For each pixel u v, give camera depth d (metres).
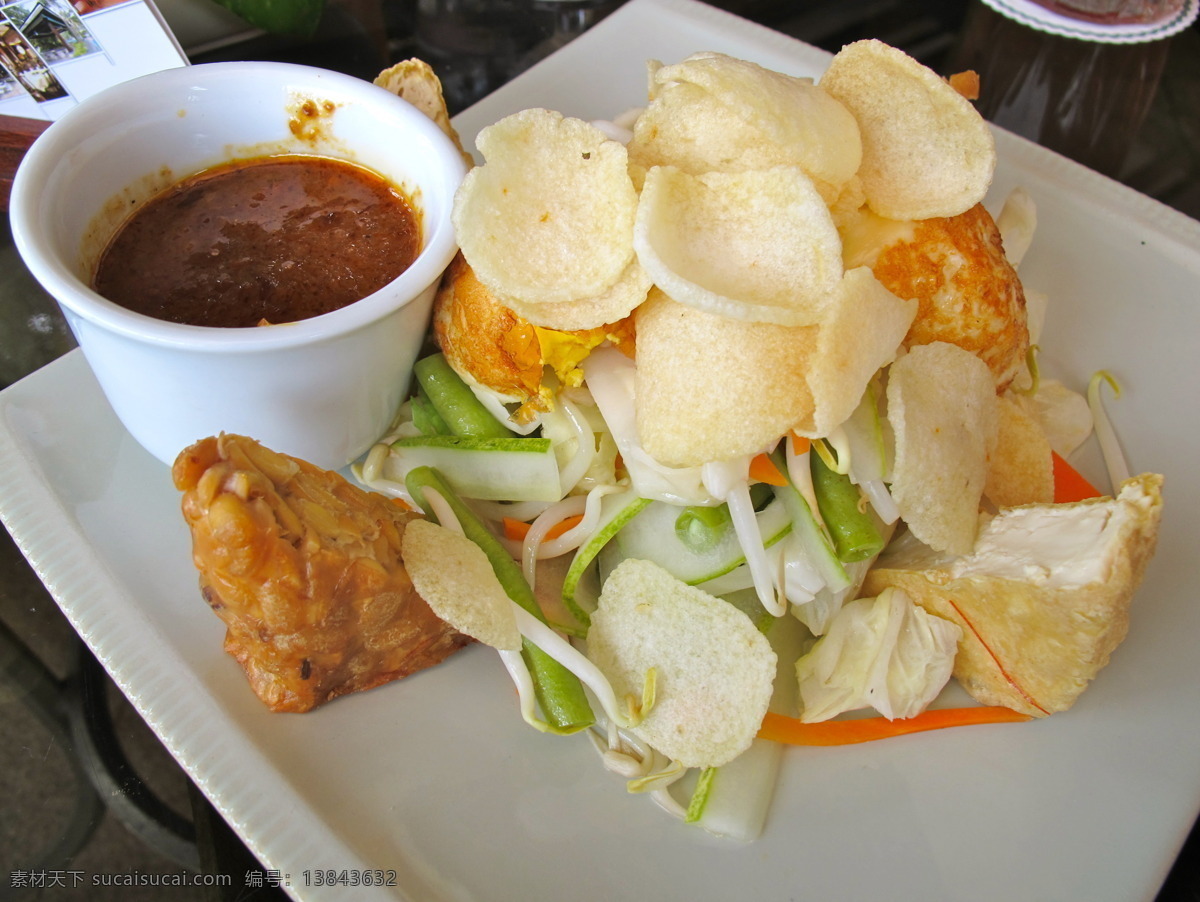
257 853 0.15
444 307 0.18
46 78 0.24
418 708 0.17
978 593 0.17
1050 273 0.24
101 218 0.18
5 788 0.19
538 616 0.17
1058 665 0.16
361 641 0.16
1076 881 0.16
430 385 0.19
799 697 0.18
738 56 0.29
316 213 0.19
